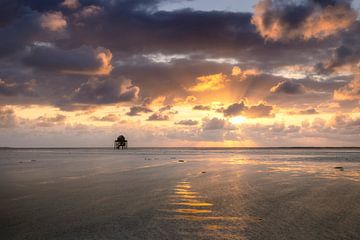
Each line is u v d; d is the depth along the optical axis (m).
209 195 20.95
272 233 12.61
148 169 41.25
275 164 51.62
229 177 31.48
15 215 15.47
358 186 25.19
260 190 23.03
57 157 83.81
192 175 33.38
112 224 13.85
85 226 13.57
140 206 17.55
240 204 18.08
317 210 16.55
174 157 82.38
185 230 12.99
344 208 17.02
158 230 13.00
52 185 25.72
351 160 65.81
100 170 39.88
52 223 14.01
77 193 21.78
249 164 51.41
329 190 23.08
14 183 26.97
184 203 18.34
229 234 12.50
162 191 22.61
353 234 12.44
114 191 22.62
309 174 34.78
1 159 71.44
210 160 64.94
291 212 16.12
